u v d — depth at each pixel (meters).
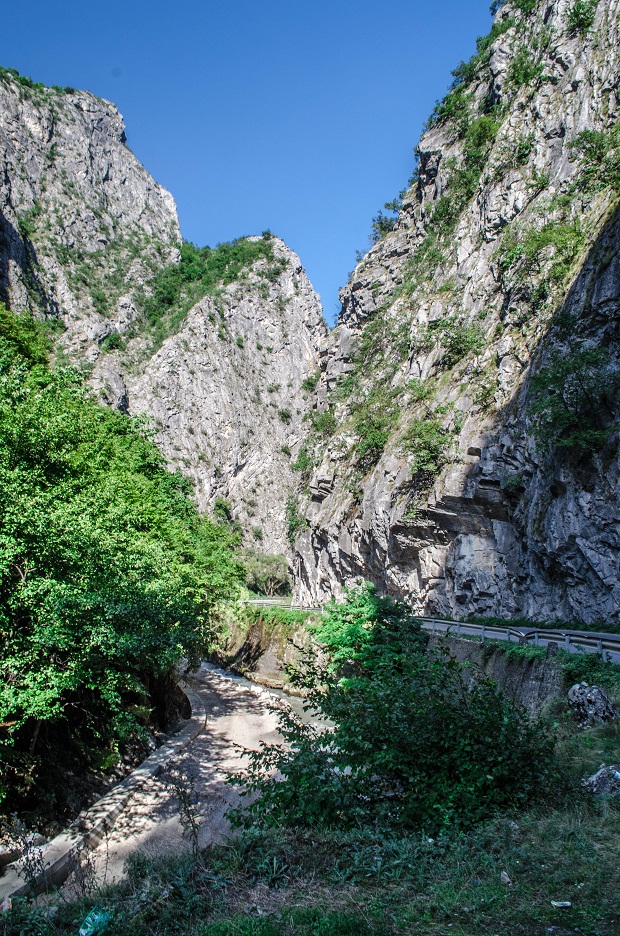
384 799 9.07
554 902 6.22
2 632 13.94
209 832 15.58
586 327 33.66
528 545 34.44
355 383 69.31
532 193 48.09
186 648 23.14
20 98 159.88
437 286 57.75
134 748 22.50
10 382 17.81
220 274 168.25
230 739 25.88
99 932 6.31
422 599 42.91
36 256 140.50
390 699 9.86
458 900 6.40
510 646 19.50
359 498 52.59
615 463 29.73
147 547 19.95
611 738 11.63
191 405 139.38
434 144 72.25
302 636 37.81
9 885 12.21
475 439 39.66
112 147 180.00
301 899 6.60
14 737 15.89
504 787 8.89
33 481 16.39
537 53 57.44
